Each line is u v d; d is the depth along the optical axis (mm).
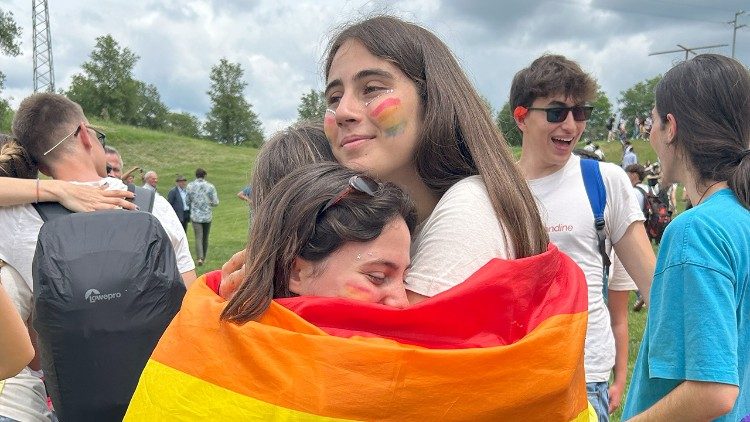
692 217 2156
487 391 1355
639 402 2352
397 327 1436
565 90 3395
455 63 1751
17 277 2732
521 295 1456
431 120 1664
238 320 1461
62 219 2537
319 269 1521
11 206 2740
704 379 2020
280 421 1348
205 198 14695
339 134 1727
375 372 1333
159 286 2475
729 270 2086
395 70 1676
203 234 14969
